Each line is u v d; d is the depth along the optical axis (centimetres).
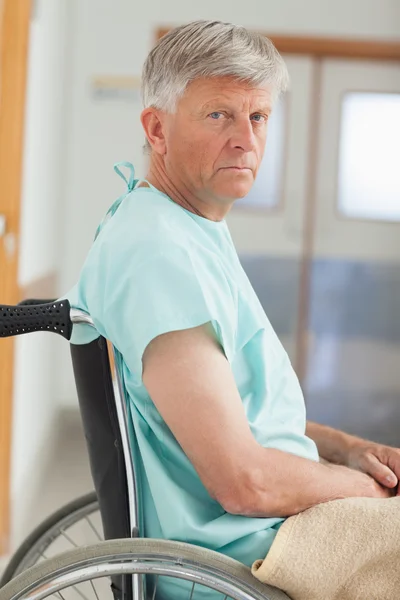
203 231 162
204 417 143
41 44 439
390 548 147
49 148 498
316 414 616
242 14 625
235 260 167
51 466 470
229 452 144
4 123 344
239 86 158
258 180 662
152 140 167
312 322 671
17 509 379
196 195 165
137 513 154
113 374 154
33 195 427
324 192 664
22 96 347
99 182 614
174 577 151
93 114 611
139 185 174
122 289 149
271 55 162
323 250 668
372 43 635
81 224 614
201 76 157
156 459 155
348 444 188
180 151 162
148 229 154
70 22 595
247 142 160
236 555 153
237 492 146
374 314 671
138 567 143
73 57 606
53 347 540
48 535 196
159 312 145
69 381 583
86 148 612
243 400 163
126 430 154
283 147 659
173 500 153
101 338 155
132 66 610
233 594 142
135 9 609
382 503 152
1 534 339
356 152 659
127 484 154
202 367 145
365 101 654
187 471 157
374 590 148
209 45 156
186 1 613
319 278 669
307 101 654
